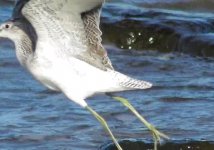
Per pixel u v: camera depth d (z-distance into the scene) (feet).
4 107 55.16
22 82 60.18
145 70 65.67
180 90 59.41
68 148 48.37
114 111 54.85
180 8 87.92
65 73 41.75
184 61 68.69
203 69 66.03
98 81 42.11
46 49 41.47
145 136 50.47
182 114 54.19
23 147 48.57
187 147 44.80
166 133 50.49
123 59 68.49
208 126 51.88
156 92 58.75
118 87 42.29
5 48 68.44
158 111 54.85
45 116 53.67
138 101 56.70
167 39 72.95
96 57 42.16
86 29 41.70
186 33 73.20
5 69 63.16
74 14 41.04
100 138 50.11
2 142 49.21
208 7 88.58
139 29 73.51
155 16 77.61
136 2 86.22
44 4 40.45
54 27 41.19
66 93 42.06
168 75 64.13
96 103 56.24
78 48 41.83
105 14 77.66
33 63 41.73
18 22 41.86
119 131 51.29
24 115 53.67
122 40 73.15
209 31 74.79
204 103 56.44
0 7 78.79
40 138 49.90
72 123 52.60
